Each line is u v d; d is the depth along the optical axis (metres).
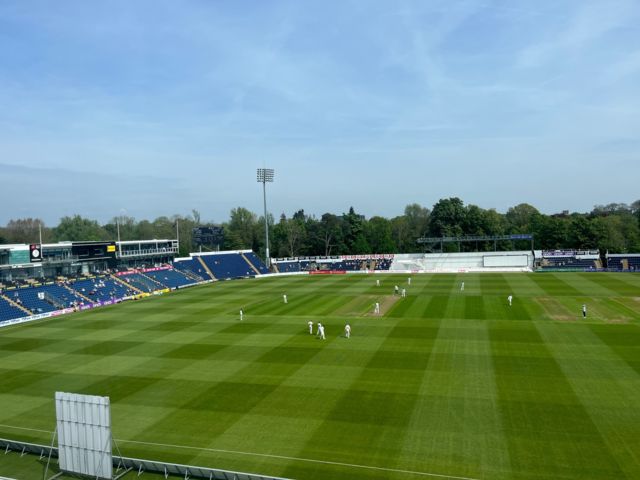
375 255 132.12
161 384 35.28
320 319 57.25
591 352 39.19
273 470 22.39
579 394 30.09
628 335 44.38
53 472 23.06
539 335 45.34
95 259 93.25
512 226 164.12
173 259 117.25
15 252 78.44
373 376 34.97
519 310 58.44
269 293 84.50
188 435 26.53
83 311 72.31
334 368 37.25
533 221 157.62
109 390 34.56
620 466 21.47
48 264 83.94
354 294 78.69
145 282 95.81
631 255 108.31
